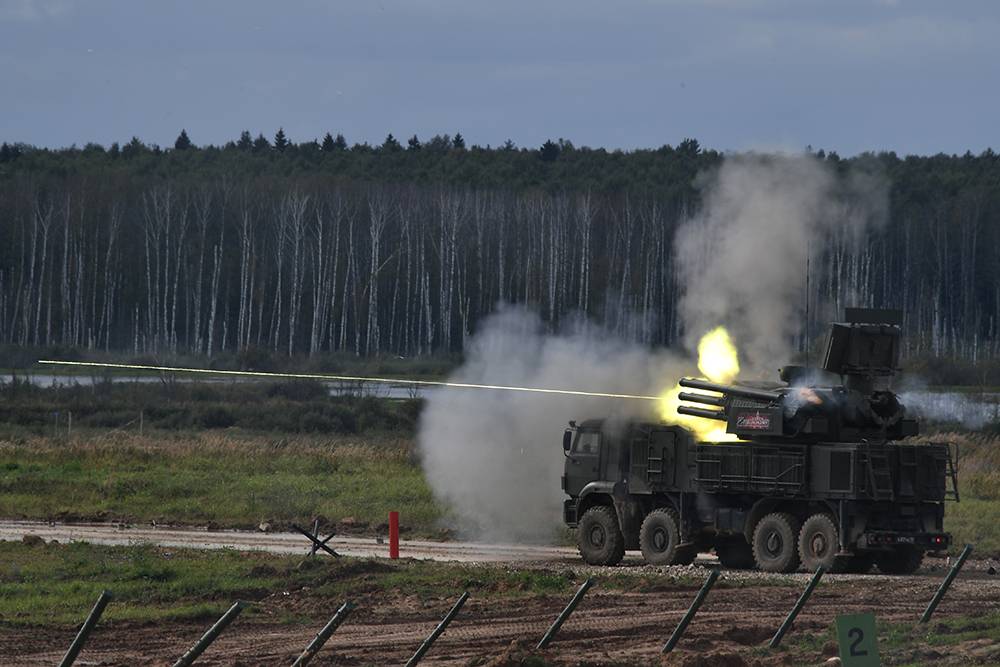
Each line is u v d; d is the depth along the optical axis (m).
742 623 66.19
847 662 44.00
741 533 89.56
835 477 85.12
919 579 83.12
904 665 53.91
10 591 76.06
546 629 64.81
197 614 68.94
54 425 191.62
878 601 73.00
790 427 87.56
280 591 77.75
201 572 81.88
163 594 75.44
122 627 66.19
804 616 68.12
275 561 87.19
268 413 198.38
